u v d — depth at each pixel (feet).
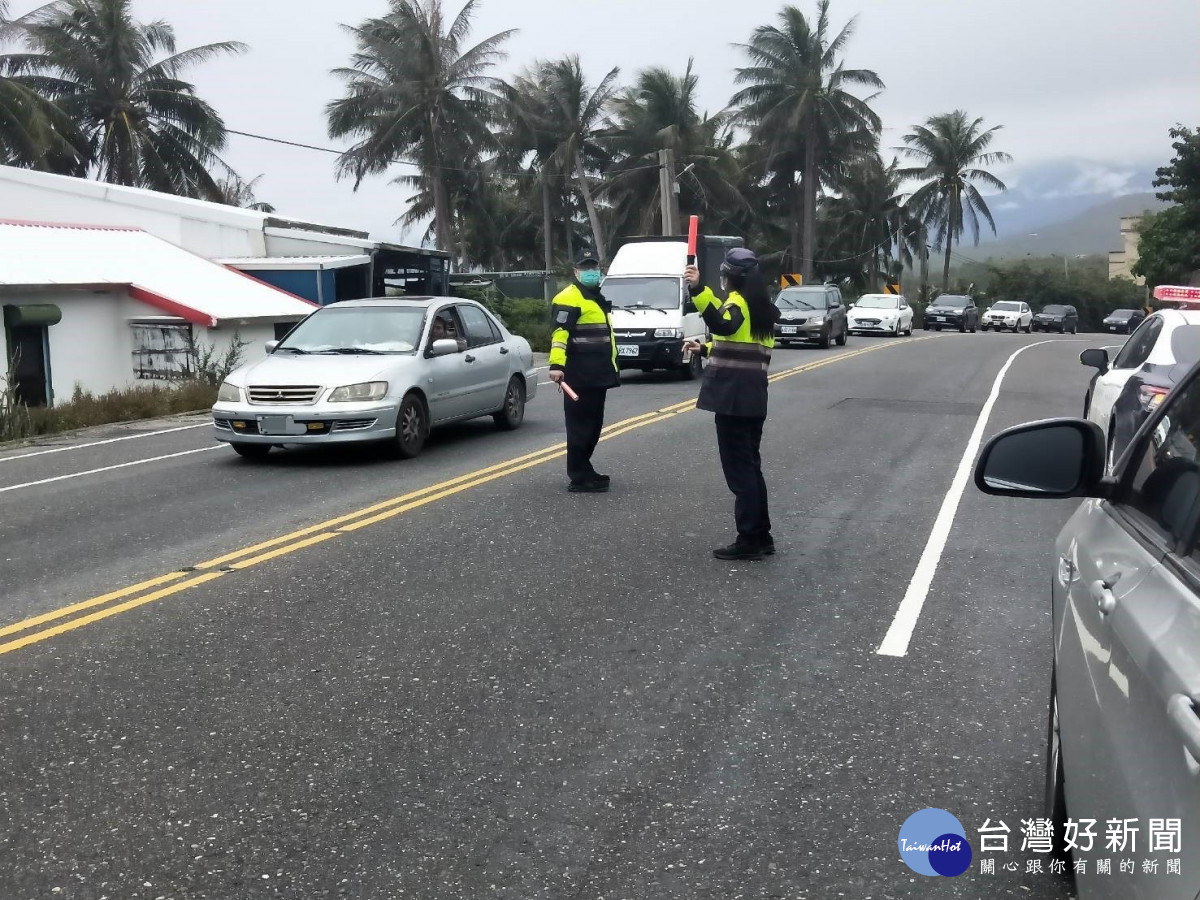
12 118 124.16
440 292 119.34
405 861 12.28
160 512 31.42
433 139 161.89
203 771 14.55
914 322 216.33
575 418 32.58
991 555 25.68
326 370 38.83
